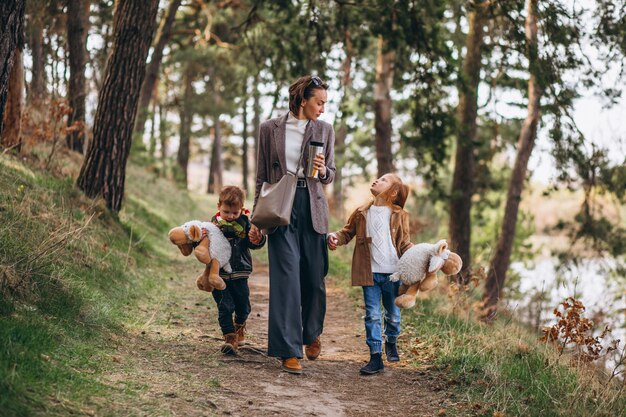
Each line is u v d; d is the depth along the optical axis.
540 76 10.73
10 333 3.96
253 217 4.89
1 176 7.66
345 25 12.53
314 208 5.02
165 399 3.93
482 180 19.11
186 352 5.15
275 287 4.93
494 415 4.16
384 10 11.67
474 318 7.60
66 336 4.55
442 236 20.14
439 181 14.83
